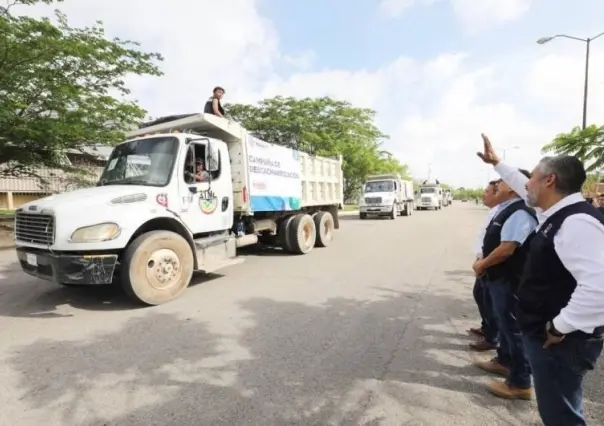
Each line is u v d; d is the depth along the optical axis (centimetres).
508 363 348
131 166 664
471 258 953
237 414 292
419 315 520
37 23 1136
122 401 310
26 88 1259
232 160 816
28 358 389
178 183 637
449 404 305
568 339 193
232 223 768
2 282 710
